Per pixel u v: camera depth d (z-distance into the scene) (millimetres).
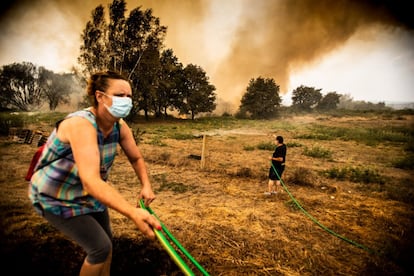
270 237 3545
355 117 42812
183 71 42656
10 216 3326
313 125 33062
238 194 5652
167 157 8969
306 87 50594
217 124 35156
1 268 2402
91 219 1442
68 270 2521
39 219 3299
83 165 1142
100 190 1091
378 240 3707
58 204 1341
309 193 6066
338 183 7332
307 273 2793
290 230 3844
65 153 1277
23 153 8172
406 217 4723
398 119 39156
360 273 2871
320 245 3445
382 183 7422
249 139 18391
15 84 34594
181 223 3768
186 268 1029
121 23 21031
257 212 4523
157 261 2803
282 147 5535
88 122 1237
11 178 5422
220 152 12430
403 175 8992
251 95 47156
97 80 1337
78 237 1384
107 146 1453
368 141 18422
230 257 2965
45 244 2723
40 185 1336
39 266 2500
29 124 17547
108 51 21031
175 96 43094
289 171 8695
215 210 4508
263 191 5984
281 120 42062
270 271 2766
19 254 2580
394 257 3182
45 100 37406
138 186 5672
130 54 22750
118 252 2838
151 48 23703
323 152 12742
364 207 5219
